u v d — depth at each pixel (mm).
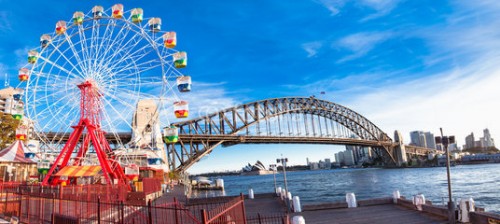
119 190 25766
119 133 88500
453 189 72375
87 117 35812
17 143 41438
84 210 17172
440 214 21984
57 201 19047
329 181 129875
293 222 18750
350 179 138250
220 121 129500
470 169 177000
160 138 68188
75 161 36188
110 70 38781
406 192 70062
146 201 27281
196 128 121500
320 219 23422
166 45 37938
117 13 38875
